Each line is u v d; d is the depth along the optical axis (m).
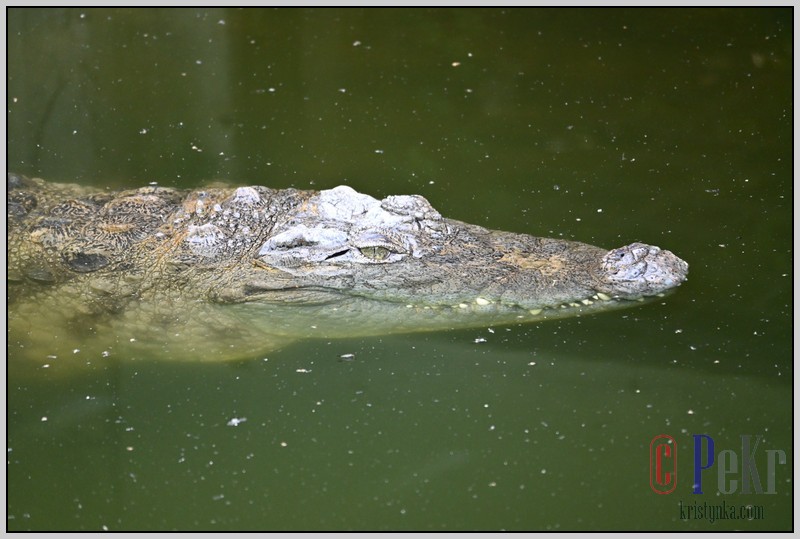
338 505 18.61
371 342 23.30
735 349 22.08
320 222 24.28
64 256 24.62
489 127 33.00
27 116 33.84
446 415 20.81
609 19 40.50
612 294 23.23
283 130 32.97
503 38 39.19
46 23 39.75
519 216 27.33
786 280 24.28
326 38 39.34
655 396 21.02
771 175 29.58
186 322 23.55
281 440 20.31
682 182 29.33
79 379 22.47
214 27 40.16
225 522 18.23
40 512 18.56
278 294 23.42
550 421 20.52
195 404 21.48
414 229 24.45
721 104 34.03
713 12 40.56
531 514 18.30
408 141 32.19
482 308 23.11
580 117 33.50
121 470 19.64
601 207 27.88
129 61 37.41
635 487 18.88
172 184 29.41
